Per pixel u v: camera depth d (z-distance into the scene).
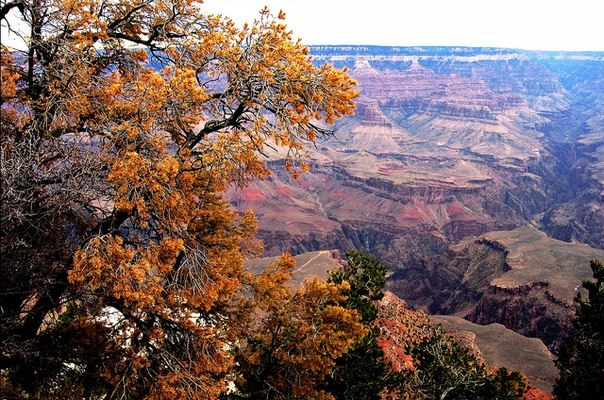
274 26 12.85
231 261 14.18
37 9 11.87
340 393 17.61
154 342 12.53
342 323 14.42
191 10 14.54
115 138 11.62
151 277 11.17
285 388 13.98
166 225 11.66
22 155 10.30
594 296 17.62
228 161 11.85
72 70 11.82
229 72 12.82
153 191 11.22
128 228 12.39
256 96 12.65
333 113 12.87
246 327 14.54
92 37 12.95
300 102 12.73
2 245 9.91
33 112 11.30
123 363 11.59
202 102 12.02
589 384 16.72
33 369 11.43
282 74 12.49
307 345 13.75
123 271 10.34
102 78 13.30
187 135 12.77
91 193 10.98
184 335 12.40
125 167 10.66
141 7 14.00
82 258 10.15
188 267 12.10
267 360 14.48
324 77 12.52
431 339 22.66
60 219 11.54
